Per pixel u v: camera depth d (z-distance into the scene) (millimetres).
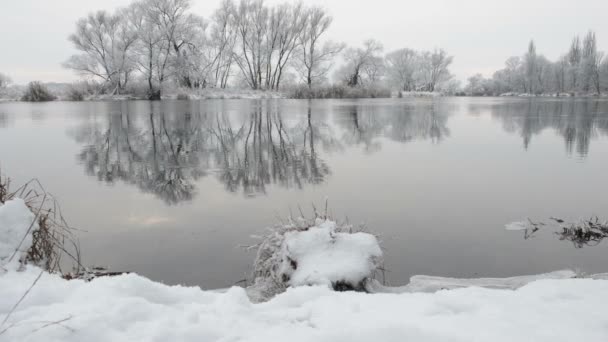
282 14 56906
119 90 50156
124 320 2504
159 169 11062
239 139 16406
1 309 2666
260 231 6223
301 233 4523
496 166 11281
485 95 94375
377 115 27156
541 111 31688
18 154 12984
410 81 84750
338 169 11016
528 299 2928
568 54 90938
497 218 7156
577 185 9195
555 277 4777
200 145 14945
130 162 11945
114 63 48344
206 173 10617
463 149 14102
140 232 6543
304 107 35250
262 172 10688
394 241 6191
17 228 3828
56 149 13938
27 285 3041
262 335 2395
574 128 19750
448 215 7305
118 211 7562
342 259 4223
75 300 2773
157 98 50062
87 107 35031
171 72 49969
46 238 4695
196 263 5461
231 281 4984
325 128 19953
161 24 48500
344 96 59062
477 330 2441
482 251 5836
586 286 3164
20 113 28109
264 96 55719
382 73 73250
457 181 9617
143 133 17938
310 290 3172
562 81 83562
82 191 8875
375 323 2459
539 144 15070
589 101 52031
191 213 7449
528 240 6219
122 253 5777
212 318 2564
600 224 6617
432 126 20969
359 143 15477
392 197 8375
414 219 7121
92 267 5352
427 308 2771
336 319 2643
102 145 14797
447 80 89500
